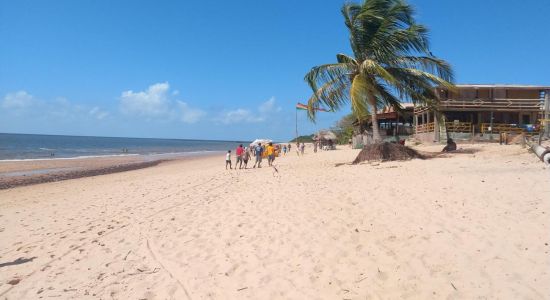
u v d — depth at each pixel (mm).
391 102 18688
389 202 8609
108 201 12602
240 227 7922
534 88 29047
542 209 7109
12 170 27594
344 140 58375
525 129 28438
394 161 15953
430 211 7656
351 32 17031
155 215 9711
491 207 7531
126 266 6297
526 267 4961
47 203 13211
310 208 8828
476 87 29141
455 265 5219
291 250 6395
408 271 5230
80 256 6914
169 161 40156
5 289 5629
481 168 12219
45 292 5473
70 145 92188
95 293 5367
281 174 16281
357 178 12320
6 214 11367
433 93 18188
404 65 17266
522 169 11500
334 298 4801
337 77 17625
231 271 5828
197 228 8141
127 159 43500
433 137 29156
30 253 7246
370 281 5109
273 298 4938
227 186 14008
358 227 7148
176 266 6168
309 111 18047
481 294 4500
